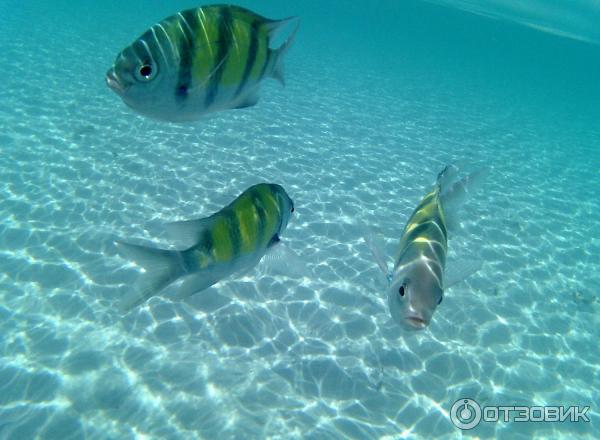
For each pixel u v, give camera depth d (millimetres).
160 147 1354
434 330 793
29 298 730
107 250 865
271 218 310
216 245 275
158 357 659
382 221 1125
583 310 910
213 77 257
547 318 870
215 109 273
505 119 2742
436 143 1902
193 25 244
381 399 646
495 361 745
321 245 988
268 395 625
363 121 2057
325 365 689
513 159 1881
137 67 231
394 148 1728
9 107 1465
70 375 609
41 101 1581
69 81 1879
